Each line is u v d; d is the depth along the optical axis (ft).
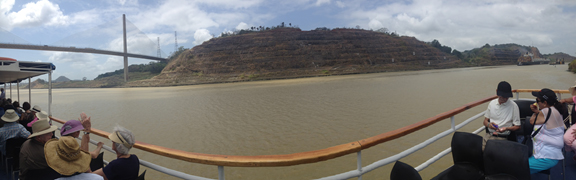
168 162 33.63
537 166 10.83
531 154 11.33
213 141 43.60
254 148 38.93
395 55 449.48
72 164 8.09
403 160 29.48
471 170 9.39
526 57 448.24
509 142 8.58
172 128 55.47
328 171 28.35
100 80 377.30
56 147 7.89
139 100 125.49
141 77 389.60
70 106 111.86
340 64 391.04
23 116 19.19
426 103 70.85
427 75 224.12
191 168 31.27
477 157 9.50
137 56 416.67
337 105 74.23
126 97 146.72
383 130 44.68
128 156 9.15
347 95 98.68
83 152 8.74
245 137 44.75
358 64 398.21
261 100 97.81
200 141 44.11
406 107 65.46
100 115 81.87
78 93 201.46
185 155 7.94
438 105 67.00
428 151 31.68
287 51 392.47
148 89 224.33
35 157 10.21
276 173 28.50
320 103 80.38
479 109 56.75
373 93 101.09
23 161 10.26
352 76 261.85
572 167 12.04
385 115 56.65
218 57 376.07
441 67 422.00
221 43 406.21
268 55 384.68
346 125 49.19
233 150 38.55
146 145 9.05
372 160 30.25
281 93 122.52
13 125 14.51
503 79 147.64
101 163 12.00
